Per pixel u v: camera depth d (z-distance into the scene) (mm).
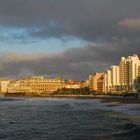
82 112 105938
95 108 131375
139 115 87312
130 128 53812
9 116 91375
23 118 84125
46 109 128625
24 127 61438
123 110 113312
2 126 63594
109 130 53312
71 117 85188
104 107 138875
